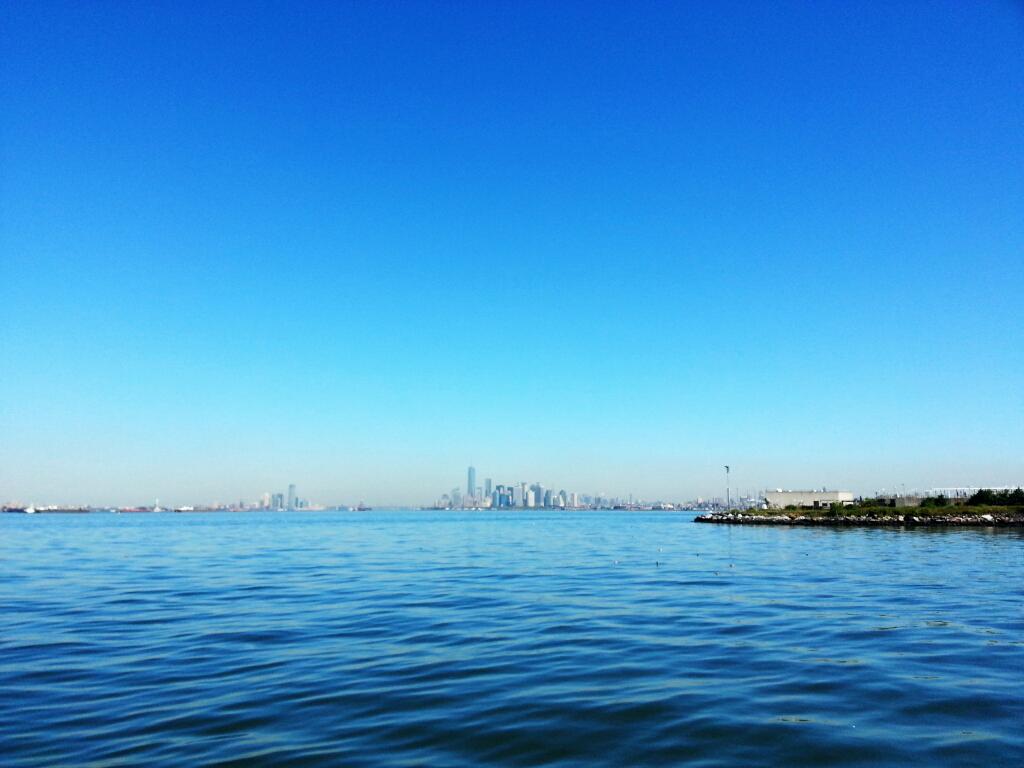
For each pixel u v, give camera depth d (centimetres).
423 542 7100
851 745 1027
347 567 4059
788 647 1698
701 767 948
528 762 973
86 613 2309
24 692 1346
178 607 2439
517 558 4744
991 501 11156
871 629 1920
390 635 1902
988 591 2720
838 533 8094
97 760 988
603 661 1573
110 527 12712
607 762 972
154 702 1276
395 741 1062
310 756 1000
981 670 1456
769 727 1109
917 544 5734
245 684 1397
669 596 2653
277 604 2500
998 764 948
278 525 14000
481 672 1481
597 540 7344
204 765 966
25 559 4769
